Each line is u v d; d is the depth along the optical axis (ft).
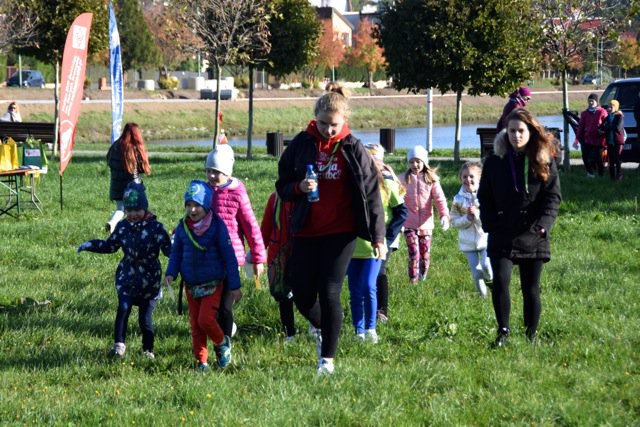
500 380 23.41
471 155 106.42
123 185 49.70
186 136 195.52
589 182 71.92
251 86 103.19
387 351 26.94
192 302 25.86
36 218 56.13
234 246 27.40
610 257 42.80
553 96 279.90
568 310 32.01
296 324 31.12
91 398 22.80
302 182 23.31
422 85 93.04
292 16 100.01
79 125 186.29
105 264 42.37
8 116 102.12
